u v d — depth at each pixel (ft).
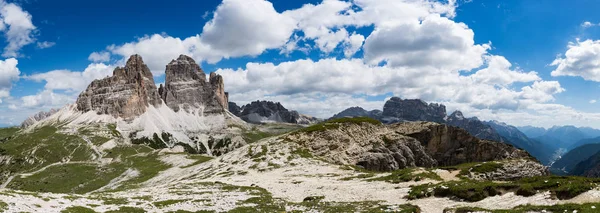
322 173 347.15
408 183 217.97
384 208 147.84
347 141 536.83
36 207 128.88
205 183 290.35
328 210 149.69
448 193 160.35
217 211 154.30
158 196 203.51
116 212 143.95
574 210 105.70
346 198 188.96
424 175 225.35
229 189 244.42
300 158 454.40
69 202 152.56
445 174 282.77
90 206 151.84
